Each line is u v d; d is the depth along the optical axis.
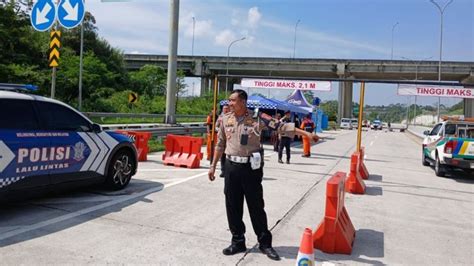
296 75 68.50
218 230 5.56
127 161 7.78
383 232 6.02
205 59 66.44
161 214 6.20
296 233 5.67
